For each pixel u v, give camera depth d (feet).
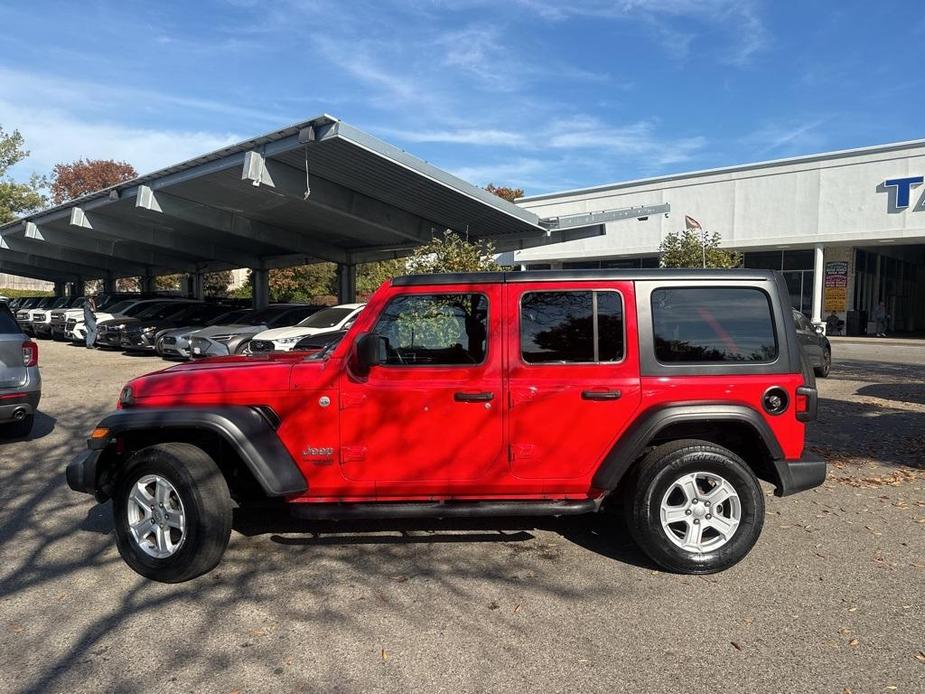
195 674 9.93
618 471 13.12
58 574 13.52
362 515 13.25
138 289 172.76
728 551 13.16
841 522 16.20
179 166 52.19
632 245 100.07
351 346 13.44
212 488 13.01
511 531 15.72
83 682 9.73
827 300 90.74
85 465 13.71
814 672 9.91
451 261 42.96
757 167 88.58
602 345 13.47
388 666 10.11
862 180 81.10
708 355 13.57
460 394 13.20
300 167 47.29
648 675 9.85
